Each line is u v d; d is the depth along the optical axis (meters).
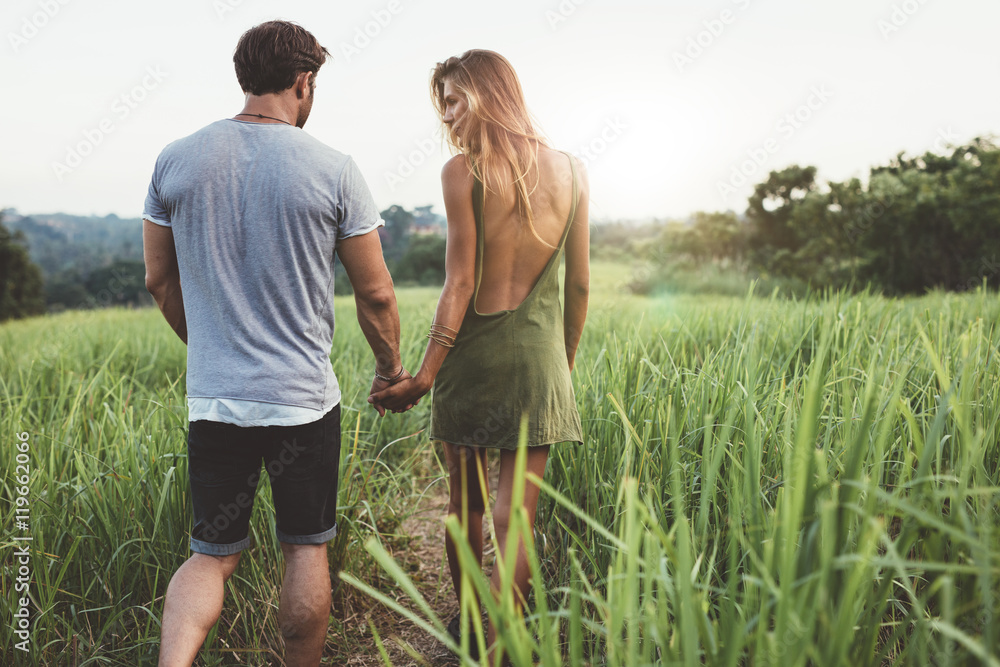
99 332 7.00
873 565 1.12
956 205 16.27
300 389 1.64
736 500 1.29
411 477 3.32
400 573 1.04
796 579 1.08
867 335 2.92
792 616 0.96
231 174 1.61
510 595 1.02
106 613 1.99
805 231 20.06
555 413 1.84
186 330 1.86
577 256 1.93
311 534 1.72
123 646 1.92
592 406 2.30
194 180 1.60
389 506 2.83
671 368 2.53
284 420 1.61
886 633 1.51
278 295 1.62
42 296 52.78
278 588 2.15
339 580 2.34
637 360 2.38
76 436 2.40
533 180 1.78
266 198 1.60
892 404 1.15
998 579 1.10
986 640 0.94
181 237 1.63
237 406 1.59
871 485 1.07
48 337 6.66
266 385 1.60
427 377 1.83
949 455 1.61
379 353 1.85
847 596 0.97
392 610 2.35
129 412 2.45
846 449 1.39
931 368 2.10
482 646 1.05
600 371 2.64
